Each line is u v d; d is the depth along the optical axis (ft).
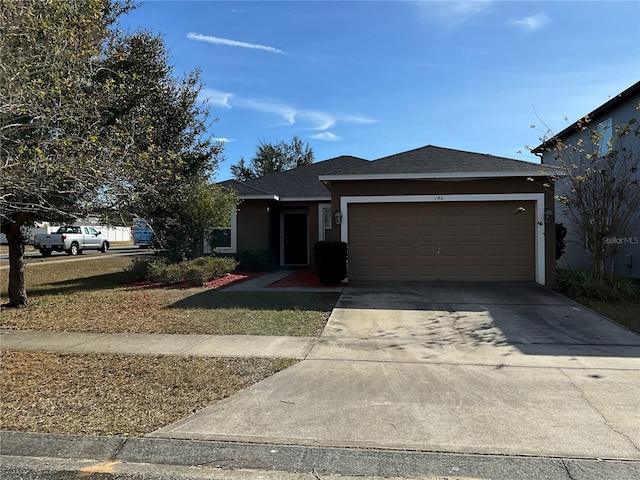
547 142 42.68
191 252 50.11
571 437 12.92
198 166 49.37
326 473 11.37
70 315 30.78
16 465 11.96
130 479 11.28
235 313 30.09
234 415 14.58
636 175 43.98
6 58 17.57
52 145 19.02
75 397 16.21
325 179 42.04
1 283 51.55
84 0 21.11
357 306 32.04
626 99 46.85
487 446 12.44
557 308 31.32
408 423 13.89
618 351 21.70
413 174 40.81
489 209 41.27
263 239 57.31
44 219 30.45
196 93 48.96
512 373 18.51
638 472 11.16
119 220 24.14
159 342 23.61
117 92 25.72
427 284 40.70
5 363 20.20
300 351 21.77
